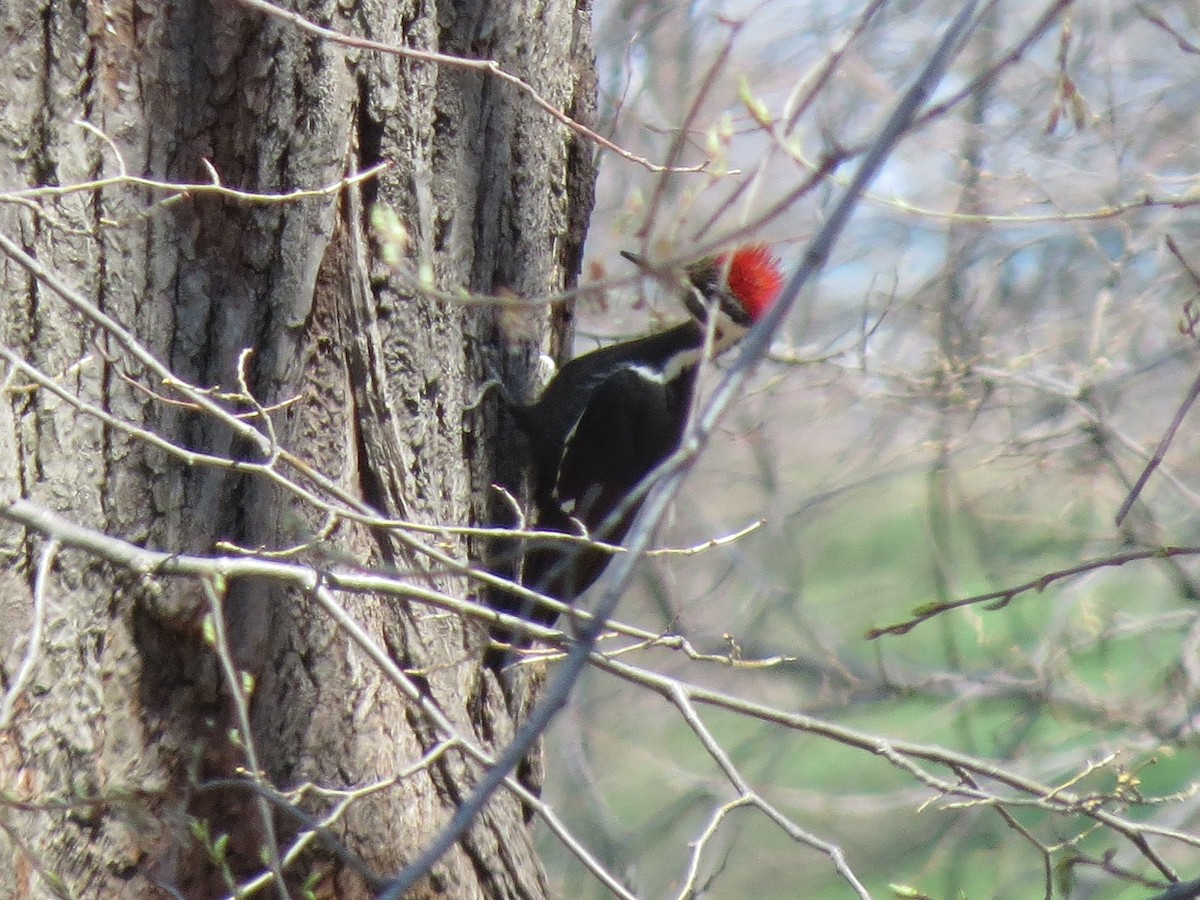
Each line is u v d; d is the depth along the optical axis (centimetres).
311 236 683
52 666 645
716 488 1720
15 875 631
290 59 675
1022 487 1431
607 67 1544
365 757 688
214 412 566
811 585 1950
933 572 1619
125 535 659
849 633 1897
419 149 733
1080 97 750
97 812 651
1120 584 1636
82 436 653
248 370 679
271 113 674
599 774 1803
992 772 669
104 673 656
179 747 670
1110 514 1420
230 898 621
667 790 1864
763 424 1347
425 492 743
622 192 1439
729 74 1467
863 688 1521
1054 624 1481
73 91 647
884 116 919
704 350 517
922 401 1453
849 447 1605
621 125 1389
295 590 684
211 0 666
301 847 623
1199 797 1533
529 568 961
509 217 818
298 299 682
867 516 1906
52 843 642
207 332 672
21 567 645
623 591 454
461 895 702
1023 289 1468
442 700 714
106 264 655
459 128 782
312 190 676
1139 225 1378
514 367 862
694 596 1697
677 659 1762
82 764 648
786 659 636
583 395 1015
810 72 633
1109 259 1328
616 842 1633
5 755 636
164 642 668
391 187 721
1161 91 1405
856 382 1405
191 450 671
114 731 657
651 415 1061
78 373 652
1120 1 1484
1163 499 1506
